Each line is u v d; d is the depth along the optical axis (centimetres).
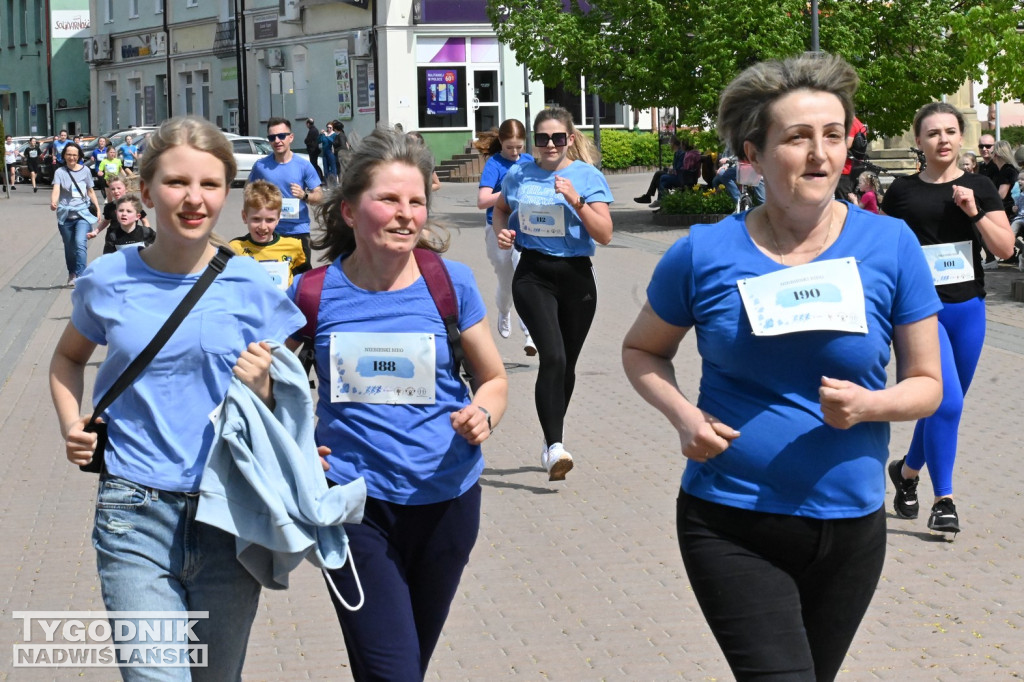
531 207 715
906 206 626
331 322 365
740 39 2258
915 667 466
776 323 306
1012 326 1259
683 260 321
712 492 316
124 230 1230
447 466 361
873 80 2338
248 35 4762
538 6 2481
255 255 820
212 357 340
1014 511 661
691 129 2706
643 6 2342
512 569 589
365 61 4231
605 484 738
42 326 1413
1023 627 502
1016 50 1791
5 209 3388
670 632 508
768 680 305
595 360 1155
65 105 6194
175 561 337
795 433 309
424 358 361
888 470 677
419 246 381
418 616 370
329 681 468
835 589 318
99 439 344
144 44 5431
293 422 339
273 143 1106
